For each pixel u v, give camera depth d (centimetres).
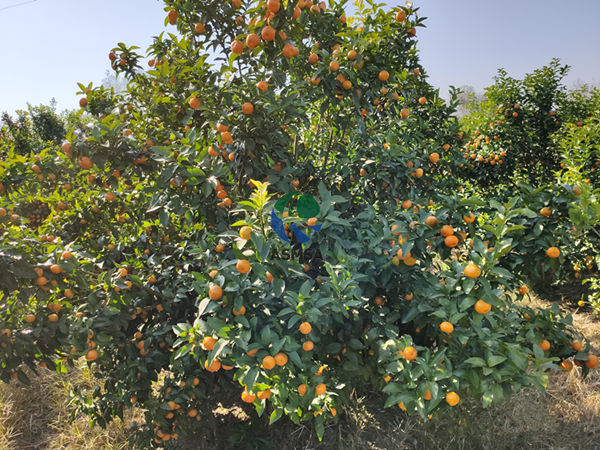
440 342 238
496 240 226
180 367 272
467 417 292
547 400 346
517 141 688
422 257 258
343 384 246
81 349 241
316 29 332
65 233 331
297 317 196
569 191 252
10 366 224
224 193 260
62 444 333
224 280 193
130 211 352
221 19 342
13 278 200
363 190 343
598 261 441
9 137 1088
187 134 246
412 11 342
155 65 371
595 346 412
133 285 259
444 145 493
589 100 710
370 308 269
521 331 239
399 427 321
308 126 303
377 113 411
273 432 330
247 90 262
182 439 329
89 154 242
